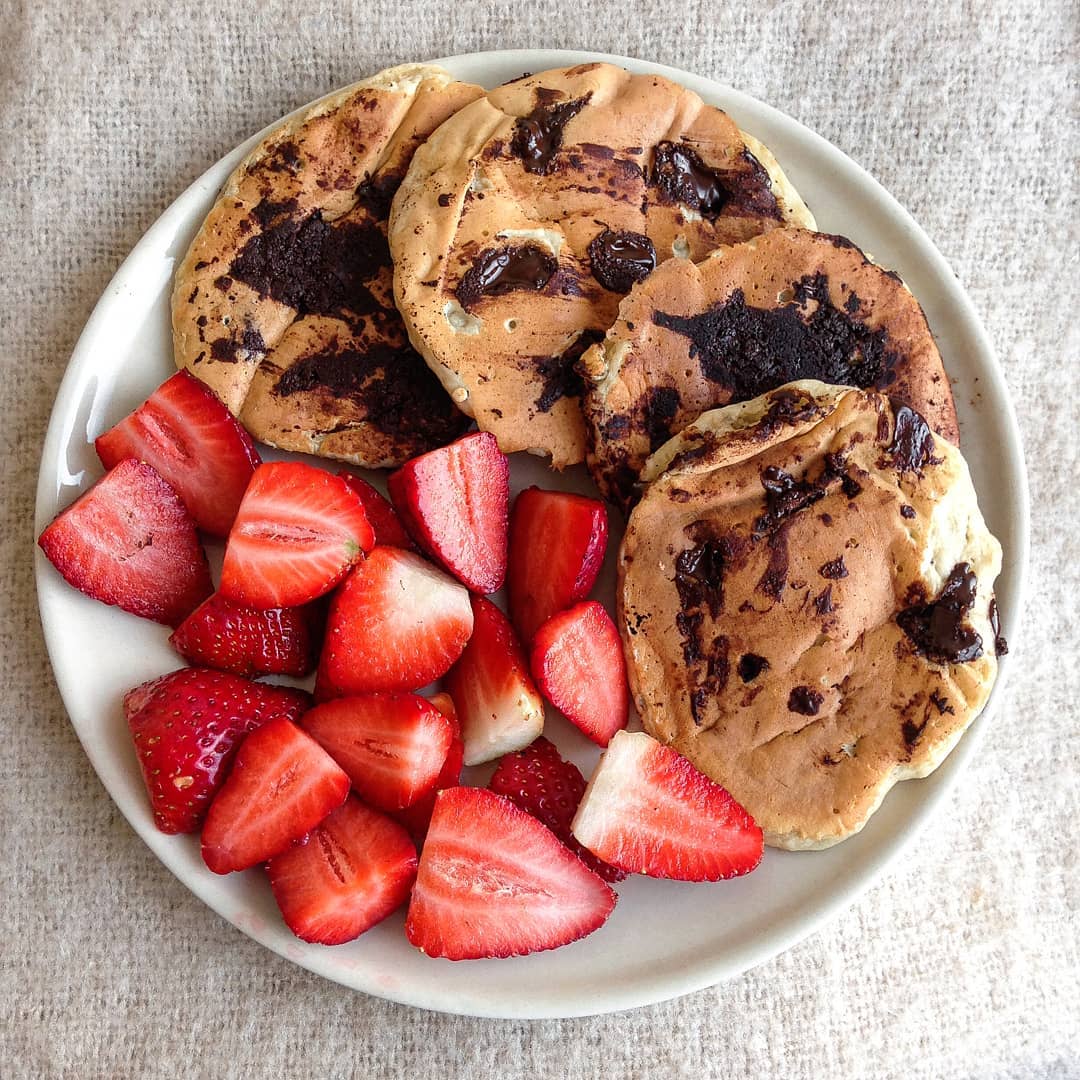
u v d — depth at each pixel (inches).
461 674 12.7
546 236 12.6
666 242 12.9
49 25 13.8
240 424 12.7
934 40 14.3
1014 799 14.2
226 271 12.8
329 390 12.8
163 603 12.6
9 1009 12.9
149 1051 12.9
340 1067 13.0
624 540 12.4
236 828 11.8
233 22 13.8
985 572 12.3
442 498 12.4
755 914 12.5
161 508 12.6
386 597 12.3
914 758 12.2
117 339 13.0
